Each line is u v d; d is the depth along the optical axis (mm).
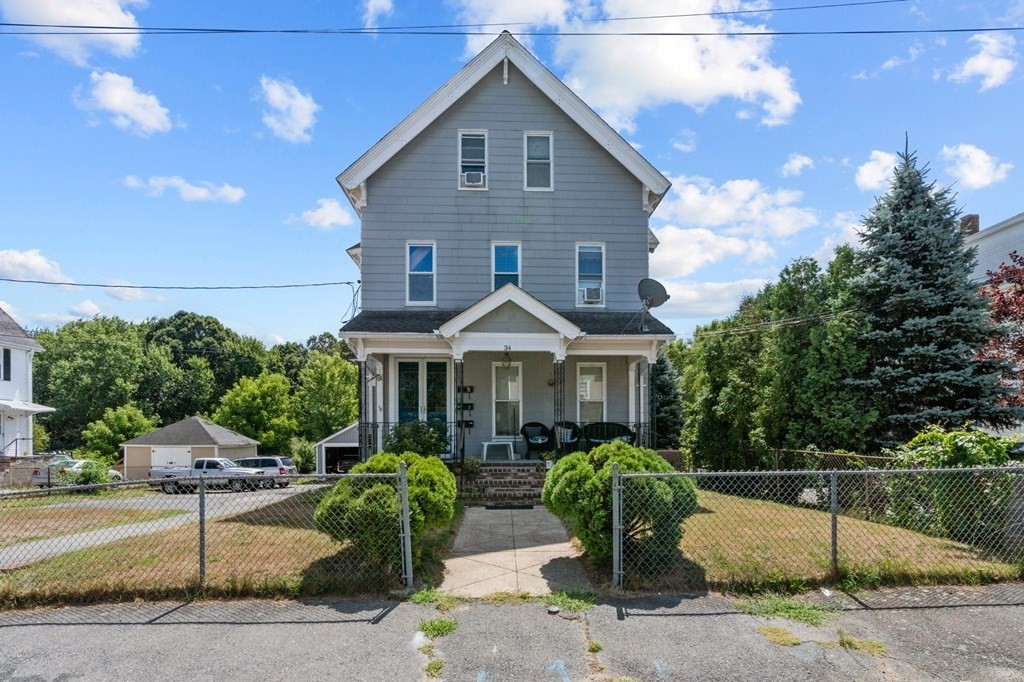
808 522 8305
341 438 33125
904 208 13148
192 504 13156
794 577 5969
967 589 5898
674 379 27469
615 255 14492
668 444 26797
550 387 14484
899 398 12250
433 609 5484
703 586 5898
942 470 6160
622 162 14367
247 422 42250
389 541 6070
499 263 14383
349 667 4398
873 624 5102
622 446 7031
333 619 5266
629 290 14469
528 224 14414
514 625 5113
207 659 4535
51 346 52469
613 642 4770
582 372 14648
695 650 4625
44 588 5766
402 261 14188
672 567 6250
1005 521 7168
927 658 4500
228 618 5305
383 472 6816
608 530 6195
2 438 25500
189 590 5797
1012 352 12656
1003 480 7223
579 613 5348
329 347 66625
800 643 4742
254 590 5816
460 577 6402
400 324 13234
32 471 20969
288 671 4344
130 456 32938
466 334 12781
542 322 12836
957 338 12250
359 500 6172
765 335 14914
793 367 13391
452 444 13773
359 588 5875
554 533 8508
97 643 4824
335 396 42312
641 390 14797
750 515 8812
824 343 12742
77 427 47406
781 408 13430
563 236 14461
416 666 4410
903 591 5855
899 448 10289
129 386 48281
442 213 14305
